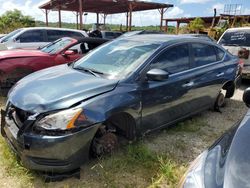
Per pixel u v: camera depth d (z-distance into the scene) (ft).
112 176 10.16
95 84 10.57
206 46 16.07
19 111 9.82
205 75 15.20
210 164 6.05
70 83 10.71
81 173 10.23
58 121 8.97
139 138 12.07
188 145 13.16
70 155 9.16
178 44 13.92
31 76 12.41
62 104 9.34
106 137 10.61
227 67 17.35
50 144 8.83
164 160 11.43
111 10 88.99
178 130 14.73
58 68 13.46
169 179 10.11
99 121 9.57
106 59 13.02
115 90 10.54
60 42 22.75
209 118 17.17
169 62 13.14
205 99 15.87
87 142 9.45
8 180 9.70
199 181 5.62
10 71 18.11
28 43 31.71
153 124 12.43
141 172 10.53
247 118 7.45
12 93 10.91
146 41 13.83
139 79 11.44
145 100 11.55
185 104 14.15
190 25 92.38
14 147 9.80
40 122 9.04
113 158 10.85
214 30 71.46
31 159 9.18
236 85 18.80
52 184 9.62
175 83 13.01
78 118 9.15
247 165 5.62
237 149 6.09
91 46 22.86
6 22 101.65
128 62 12.23
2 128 10.98
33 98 9.80
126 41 14.38
